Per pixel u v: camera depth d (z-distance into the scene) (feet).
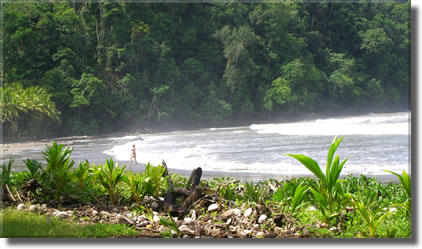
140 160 57.57
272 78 218.38
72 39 182.39
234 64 208.13
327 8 254.88
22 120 139.44
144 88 189.06
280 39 225.56
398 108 230.48
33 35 165.37
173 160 53.36
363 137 74.84
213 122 194.39
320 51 241.76
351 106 224.12
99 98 167.53
